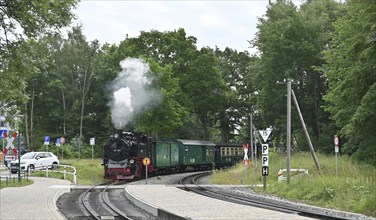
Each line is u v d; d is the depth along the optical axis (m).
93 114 80.38
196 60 67.31
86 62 77.94
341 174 30.06
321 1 60.06
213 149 59.22
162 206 18.06
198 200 20.36
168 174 48.28
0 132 30.30
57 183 31.50
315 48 54.66
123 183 35.03
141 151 39.19
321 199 22.94
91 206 20.28
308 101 55.31
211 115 80.62
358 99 31.97
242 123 83.75
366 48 29.64
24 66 22.56
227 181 35.34
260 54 62.34
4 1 21.53
